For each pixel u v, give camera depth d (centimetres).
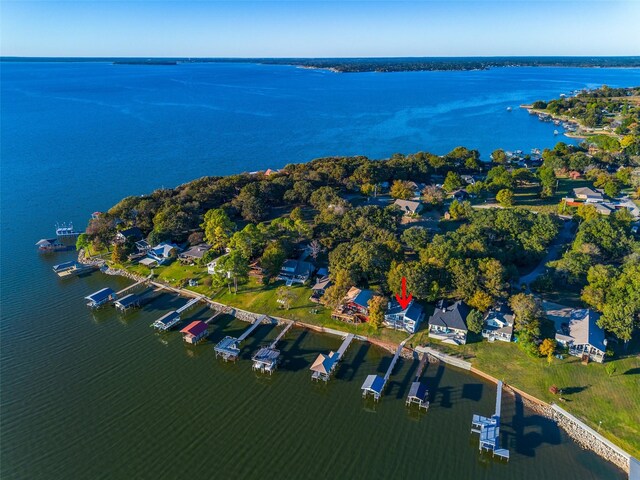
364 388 6438
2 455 5503
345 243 9744
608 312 7244
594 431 5753
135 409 6288
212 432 5891
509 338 7412
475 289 8025
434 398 6456
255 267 9919
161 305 9044
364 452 5594
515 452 5556
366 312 8169
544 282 8456
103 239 11038
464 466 5397
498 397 6353
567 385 6488
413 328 7800
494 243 10019
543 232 9975
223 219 10994
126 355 7500
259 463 5416
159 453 5553
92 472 5284
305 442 5741
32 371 7044
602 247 9450
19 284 9762
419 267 8419
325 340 7862
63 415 6150
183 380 6912
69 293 9450
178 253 10762
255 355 7225
